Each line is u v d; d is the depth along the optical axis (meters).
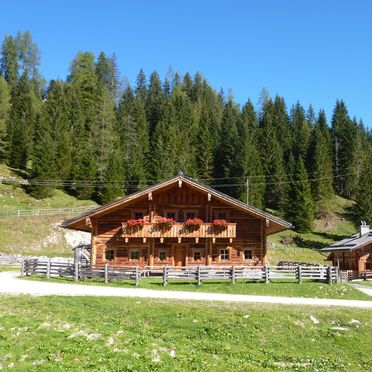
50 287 27.61
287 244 84.62
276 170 105.44
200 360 15.08
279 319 21.03
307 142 124.88
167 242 39.31
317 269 33.41
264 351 17.55
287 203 96.19
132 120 120.31
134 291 27.39
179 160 106.00
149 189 37.66
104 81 168.38
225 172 106.06
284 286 31.19
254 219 39.78
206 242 39.34
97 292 26.05
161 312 21.16
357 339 20.08
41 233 68.88
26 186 89.94
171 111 131.62
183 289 29.84
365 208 94.88
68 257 61.41
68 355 14.55
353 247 50.56
